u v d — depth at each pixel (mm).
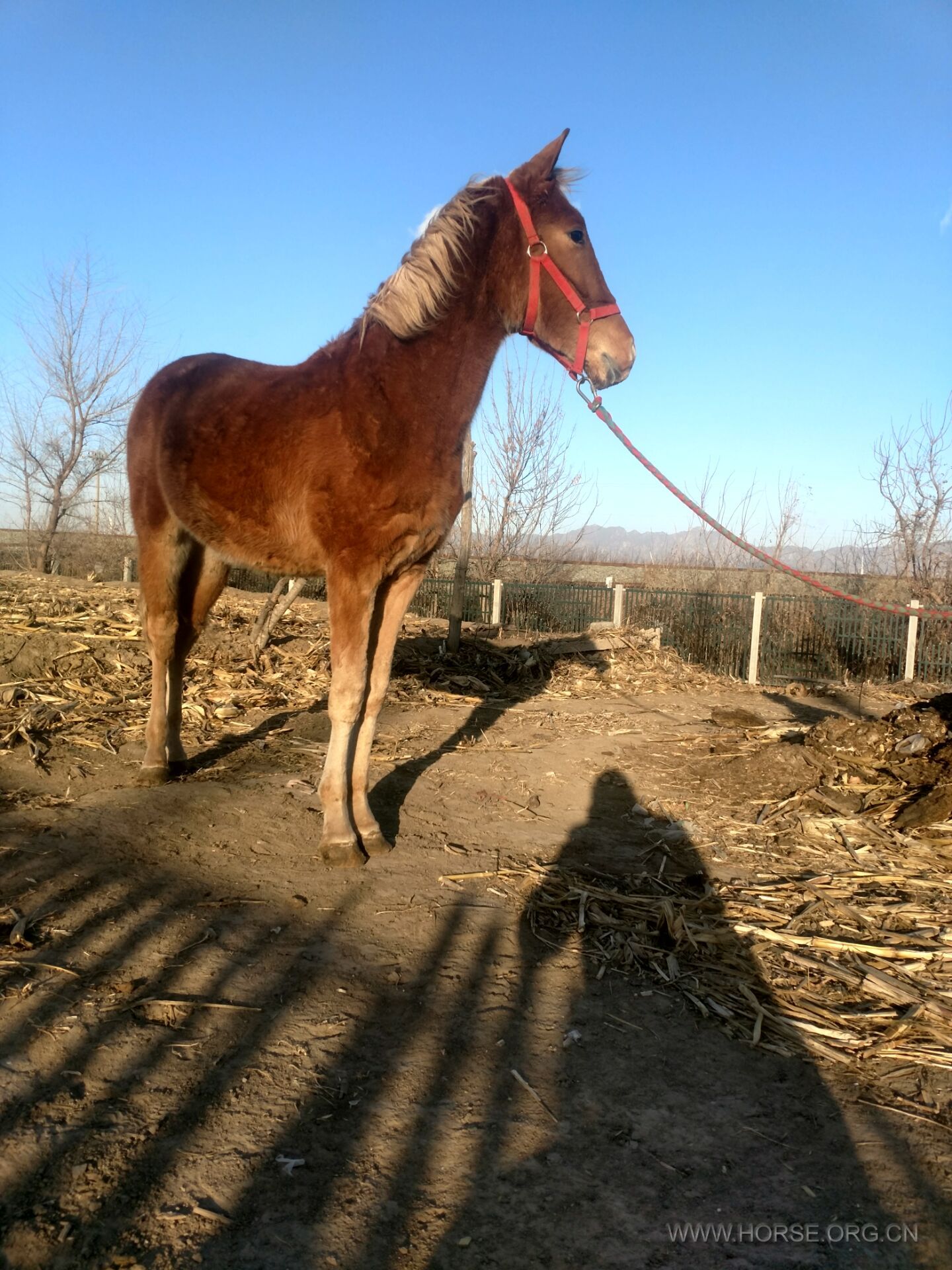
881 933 3391
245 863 3689
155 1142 2047
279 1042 2480
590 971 3029
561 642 10406
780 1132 2229
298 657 7820
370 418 3469
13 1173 1905
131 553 23438
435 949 3109
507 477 18078
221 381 4070
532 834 4340
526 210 3695
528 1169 2047
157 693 4613
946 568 16188
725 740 6453
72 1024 2475
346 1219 1859
